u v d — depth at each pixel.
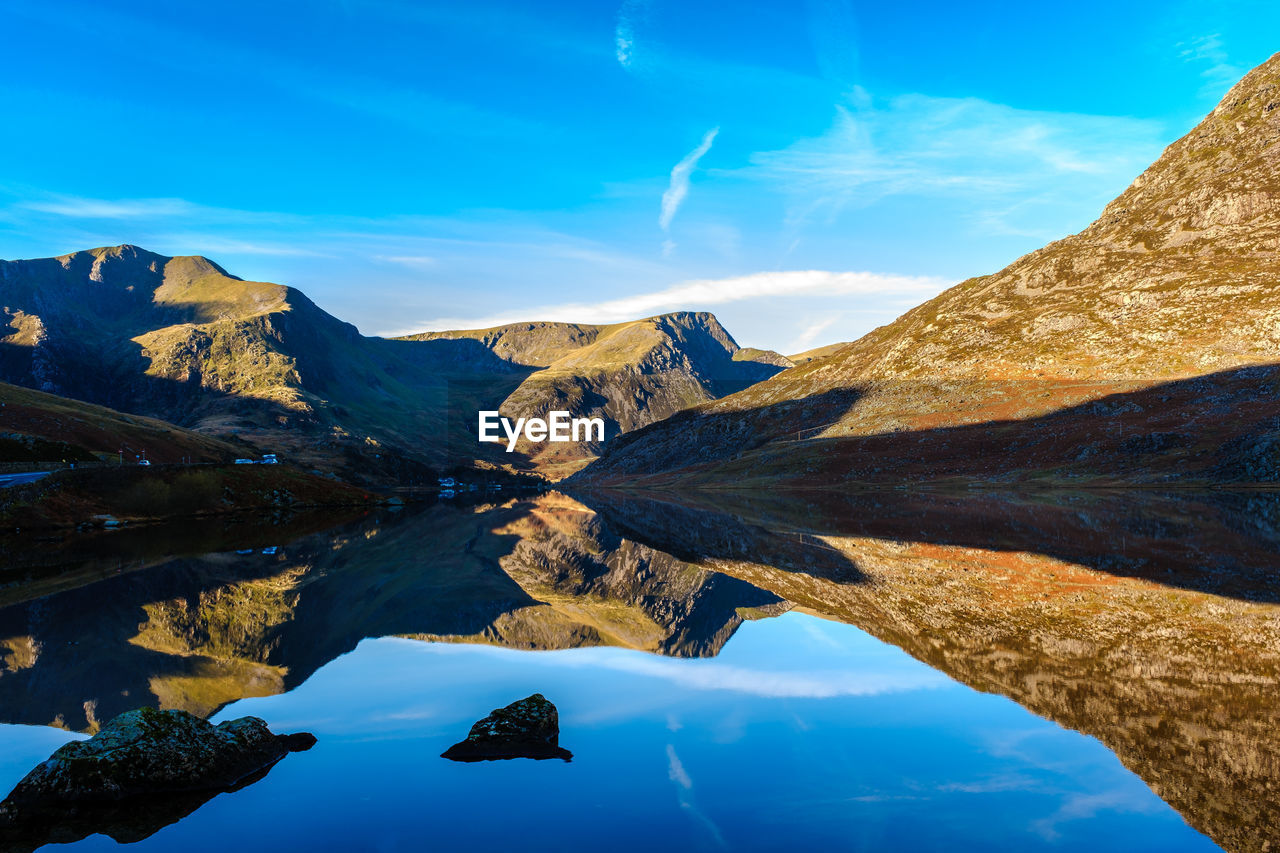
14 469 92.69
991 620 29.08
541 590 45.31
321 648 28.14
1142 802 13.75
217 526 85.00
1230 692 19.75
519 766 15.75
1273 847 12.00
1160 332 134.75
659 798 14.12
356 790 14.73
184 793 14.43
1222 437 97.88
